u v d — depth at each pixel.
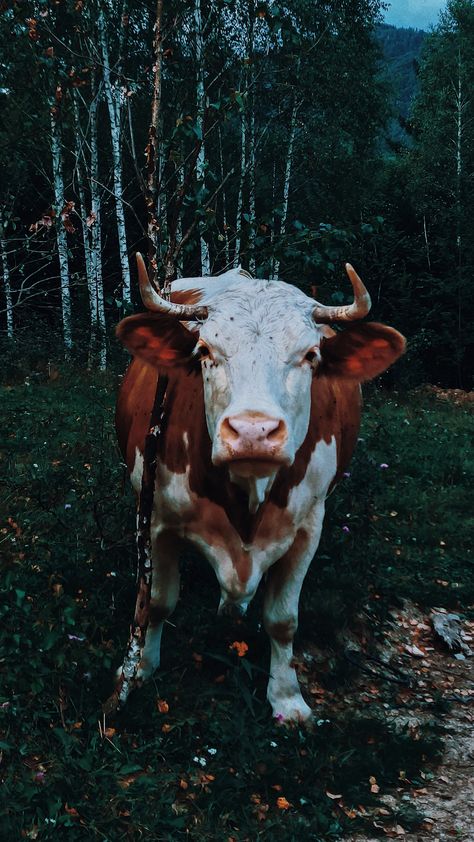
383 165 31.03
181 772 3.59
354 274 3.48
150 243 4.24
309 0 19.53
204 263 15.88
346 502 6.04
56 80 6.53
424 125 29.94
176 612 4.82
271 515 3.91
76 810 3.16
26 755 3.50
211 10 10.48
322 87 21.48
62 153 18.80
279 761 3.71
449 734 4.29
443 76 29.66
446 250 25.31
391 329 3.65
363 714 4.41
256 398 3.21
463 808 3.63
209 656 4.48
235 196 20.52
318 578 5.35
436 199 27.20
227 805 3.39
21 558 5.11
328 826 3.36
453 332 25.00
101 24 14.76
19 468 7.29
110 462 7.11
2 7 6.41
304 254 5.41
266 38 15.29
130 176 20.48
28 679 3.86
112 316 20.41
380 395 16.03
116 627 4.54
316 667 4.75
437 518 7.61
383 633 5.31
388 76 33.91
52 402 10.83
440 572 6.42
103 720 3.77
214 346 3.40
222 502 3.79
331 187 23.19
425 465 9.13
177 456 3.94
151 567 3.93
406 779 3.80
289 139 21.27
